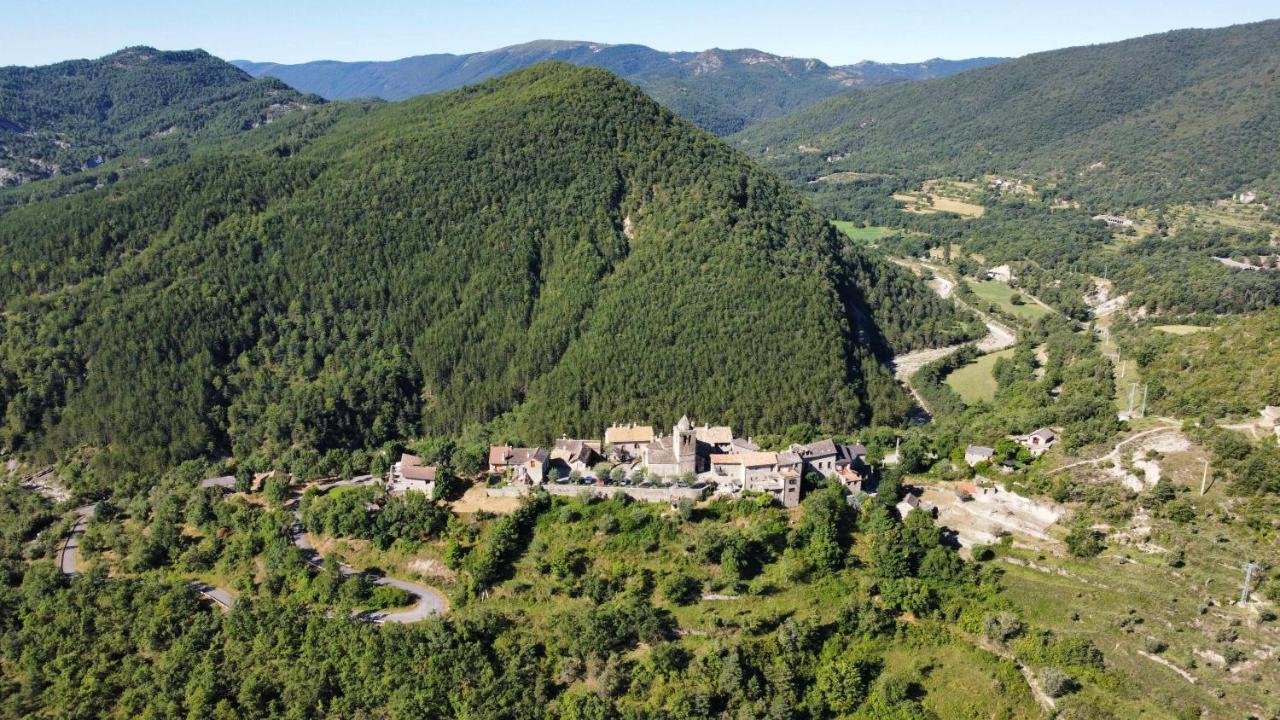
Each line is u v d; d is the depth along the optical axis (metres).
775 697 148.38
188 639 167.75
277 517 196.88
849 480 195.88
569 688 152.75
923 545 173.50
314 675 156.75
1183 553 163.00
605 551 174.25
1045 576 168.50
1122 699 142.50
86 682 163.25
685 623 161.62
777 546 175.12
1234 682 140.75
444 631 157.88
